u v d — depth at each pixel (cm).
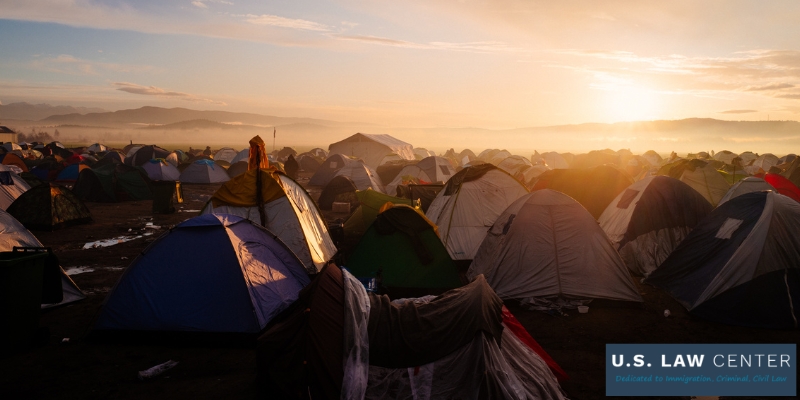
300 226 1078
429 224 1004
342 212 2098
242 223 848
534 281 925
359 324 548
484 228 1221
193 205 2295
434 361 539
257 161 1155
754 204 888
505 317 638
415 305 592
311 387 507
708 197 1512
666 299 943
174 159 4159
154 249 780
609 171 1592
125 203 2370
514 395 509
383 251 984
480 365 526
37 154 4753
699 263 938
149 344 736
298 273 870
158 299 746
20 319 702
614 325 821
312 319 530
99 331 741
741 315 813
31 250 823
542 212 957
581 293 908
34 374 640
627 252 1149
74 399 579
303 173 4653
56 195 1694
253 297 745
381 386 528
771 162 4506
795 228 837
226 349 725
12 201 1812
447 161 3281
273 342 532
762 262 825
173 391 600
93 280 1073
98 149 5622
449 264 966
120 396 586
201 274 757
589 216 949
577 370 658
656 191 1163
